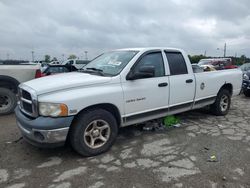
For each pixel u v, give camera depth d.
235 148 4.16
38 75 6.74
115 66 4.36
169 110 4.90
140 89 4.28
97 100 3.72
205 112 6.70
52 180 3.13
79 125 3.62
